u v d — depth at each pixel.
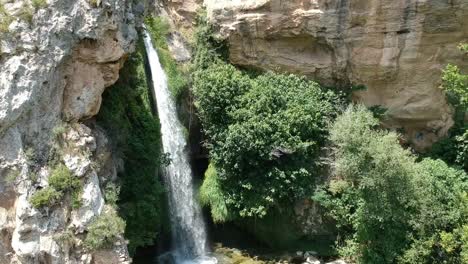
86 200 13.76
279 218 20.45
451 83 18.58
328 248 20.00
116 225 13.98
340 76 21.45
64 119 14.09
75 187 13.69
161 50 21.75
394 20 19.80
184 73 22.30
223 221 20.66
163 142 20.22
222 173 20.42
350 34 20.56
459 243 16.78
